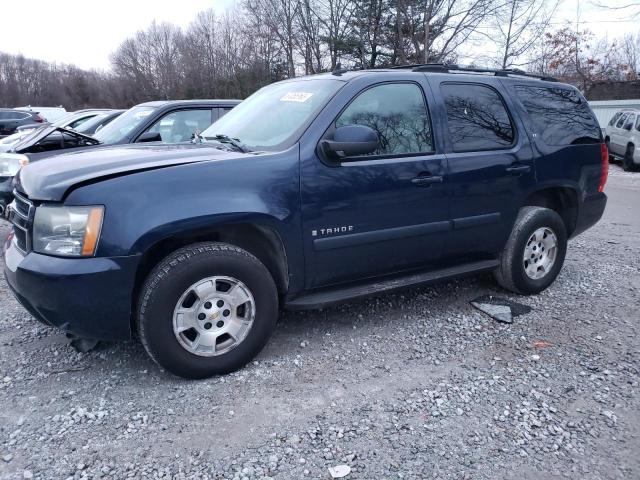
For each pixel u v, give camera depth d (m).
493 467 2.54
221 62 36.50
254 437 2.74
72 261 2.93
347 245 3.65
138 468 2.51
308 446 2.68
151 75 46.22
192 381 3.28
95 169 3.13
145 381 3.29
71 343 3.74
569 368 3.46
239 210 3.17
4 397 3.10
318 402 3.07
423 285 4.11
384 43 24.05
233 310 3.32
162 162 3.19
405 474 2.48
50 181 3.06
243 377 3.34
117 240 2.93
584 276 5.41
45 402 3.05
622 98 29.08
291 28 27.33
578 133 4.98
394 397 3.12
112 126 7.16
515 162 4.43
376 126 3.80
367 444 2.69
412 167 3.87
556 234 4.80
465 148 4.20
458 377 3.35
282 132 3.66
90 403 3.04
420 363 3.53
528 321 4.23
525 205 4.77
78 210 2.93
